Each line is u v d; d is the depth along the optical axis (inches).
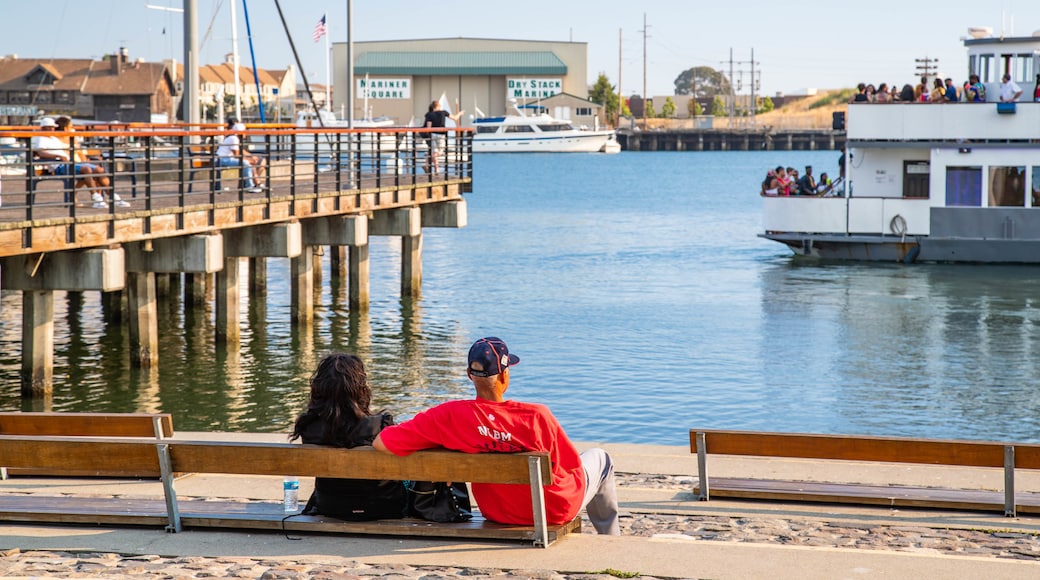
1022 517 343.0
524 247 1932.8
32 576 260.4
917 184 1491.1
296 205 950.4
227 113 6368.1
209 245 817.5
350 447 275.7
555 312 1185.4
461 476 270.2
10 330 1053.8
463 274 1542.8
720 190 3846.0
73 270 706.8
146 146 753.0
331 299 1286.9
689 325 1087.6
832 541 313.9
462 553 272.5
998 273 1408.7
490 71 7106.3
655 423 706.8
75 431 363.9
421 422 268.2
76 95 5310.0
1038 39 1480.1
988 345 966.4
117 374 846.5
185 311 1162.0
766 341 995.3
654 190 3838.6
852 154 1499.8
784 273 1477.6
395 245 1987.0
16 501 319.0
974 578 253.9
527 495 279.6
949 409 739.4
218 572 263.4
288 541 285.9
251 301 1247.5
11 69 5398.6
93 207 754.2
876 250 1524.4
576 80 7273.6
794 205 1526.8
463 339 1021.8
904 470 408.2
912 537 317.4
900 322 1087.0
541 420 271.1
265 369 874.8
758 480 379.6
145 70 5393.7
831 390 798.5
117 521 303.1
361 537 287.4
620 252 1828.2
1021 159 1413.6
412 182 1210.6
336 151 1024.2
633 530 327.9
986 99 1509.6
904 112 1449.3
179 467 292.8
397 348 976.3
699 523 336.5
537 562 265.4
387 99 7037.4
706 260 1676.9
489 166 5826.8
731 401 765.9
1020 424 699.4
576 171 5305.1
